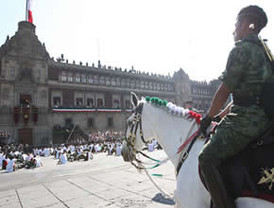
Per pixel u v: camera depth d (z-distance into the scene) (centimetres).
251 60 166
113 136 4628
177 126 285
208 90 8081
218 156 174
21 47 4159
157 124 308
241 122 168
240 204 172
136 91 5784
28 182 1084
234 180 176
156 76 6397
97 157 2450
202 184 205
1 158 2164
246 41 177
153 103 324
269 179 157
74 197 727
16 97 3991
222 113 242
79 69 4888
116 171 1195
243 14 193
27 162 1912
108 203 637
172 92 6706
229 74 171
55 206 648
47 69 4428
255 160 168
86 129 4688
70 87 4684
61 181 1025
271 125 165
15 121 3850
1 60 3928
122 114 5366
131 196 688
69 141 4116
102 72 5253
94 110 4812
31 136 3994
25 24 4291
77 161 2152
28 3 4397
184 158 244
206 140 222
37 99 4209
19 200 736
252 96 170
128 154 348
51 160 2467
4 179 1270
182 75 7012
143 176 993
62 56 4894
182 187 224
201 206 203
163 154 2133
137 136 339
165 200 625
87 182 955
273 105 161
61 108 4388
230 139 170
